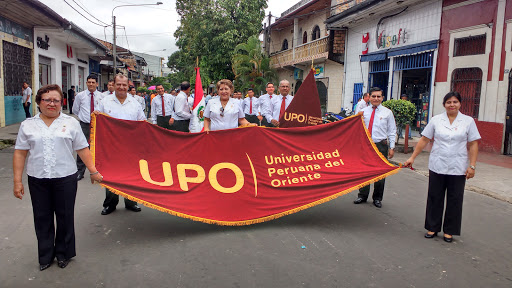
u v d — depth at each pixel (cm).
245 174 500
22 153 345
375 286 345
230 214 474
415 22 1398
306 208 525
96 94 748
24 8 1289
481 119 1134
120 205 578
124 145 468
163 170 477
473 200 656
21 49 1583
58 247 369
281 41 2783
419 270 381
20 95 1590
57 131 351
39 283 337
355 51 1800
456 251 433
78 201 585
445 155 453
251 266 378
